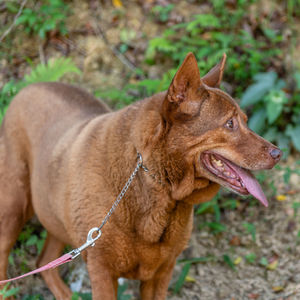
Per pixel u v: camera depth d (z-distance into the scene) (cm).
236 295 413
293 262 441
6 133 384
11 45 588
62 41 601
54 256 400
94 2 636
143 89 553
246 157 278
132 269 312
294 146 539
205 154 284
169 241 307
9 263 413
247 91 530
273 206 491
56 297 387
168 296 411
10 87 490
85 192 301
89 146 310
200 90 278
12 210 376
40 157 353
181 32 621
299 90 560
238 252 457
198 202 305
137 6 644
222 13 639
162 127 280
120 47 607
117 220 294
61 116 366
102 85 575
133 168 291
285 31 632
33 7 614
